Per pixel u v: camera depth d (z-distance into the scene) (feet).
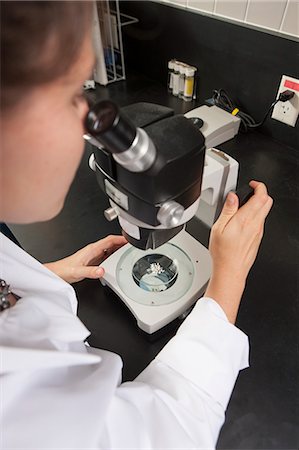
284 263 2.40
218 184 1.98
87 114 1.04
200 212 2.39
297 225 2.68
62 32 0.79
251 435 1.63
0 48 0.73
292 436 1.62
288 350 1.93
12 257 1.62
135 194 1.31
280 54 3.06
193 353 1.57
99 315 2.16
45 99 0.86
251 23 3.22
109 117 1.02
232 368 1.58
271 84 3.28
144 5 4.09
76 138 1.00
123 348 2.01
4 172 0.94
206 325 1.66
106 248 2.40
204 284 2.13
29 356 1.07
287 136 3.41
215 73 3.75
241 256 1.90
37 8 0.73
